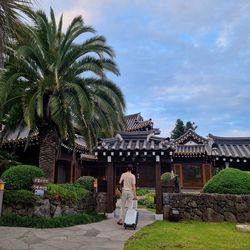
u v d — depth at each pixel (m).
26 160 18.47
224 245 6.04
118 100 13.01
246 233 7.47
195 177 28.34
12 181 9.98
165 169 29.06
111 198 11.97
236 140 16.94
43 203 9.43
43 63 12.50
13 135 17.84
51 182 12.34
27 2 4.44
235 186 9.99
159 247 5.84
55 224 8.68
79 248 6.06
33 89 11.89
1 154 16.50
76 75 12.71
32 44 11.51
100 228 8.57
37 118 12.59
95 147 12.92
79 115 11.79
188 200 10.03
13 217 8.87
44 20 12.38
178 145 30.02
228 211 9.62
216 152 14.48
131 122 34.62
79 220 9.46
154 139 12.82
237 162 14.27
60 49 12.55
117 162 12.29
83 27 12.65
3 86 10.76
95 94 12.84
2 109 12.09
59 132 12.80
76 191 10.95
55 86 11.96
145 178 29.14
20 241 6.59
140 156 12.12
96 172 26.11
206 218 9.70
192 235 7.10
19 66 11.70
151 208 16.97
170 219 9.73
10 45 4.70
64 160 19.78
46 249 5.93
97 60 12.28
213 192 10.20
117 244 6.43
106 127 13.22
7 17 4.30
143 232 7.66
